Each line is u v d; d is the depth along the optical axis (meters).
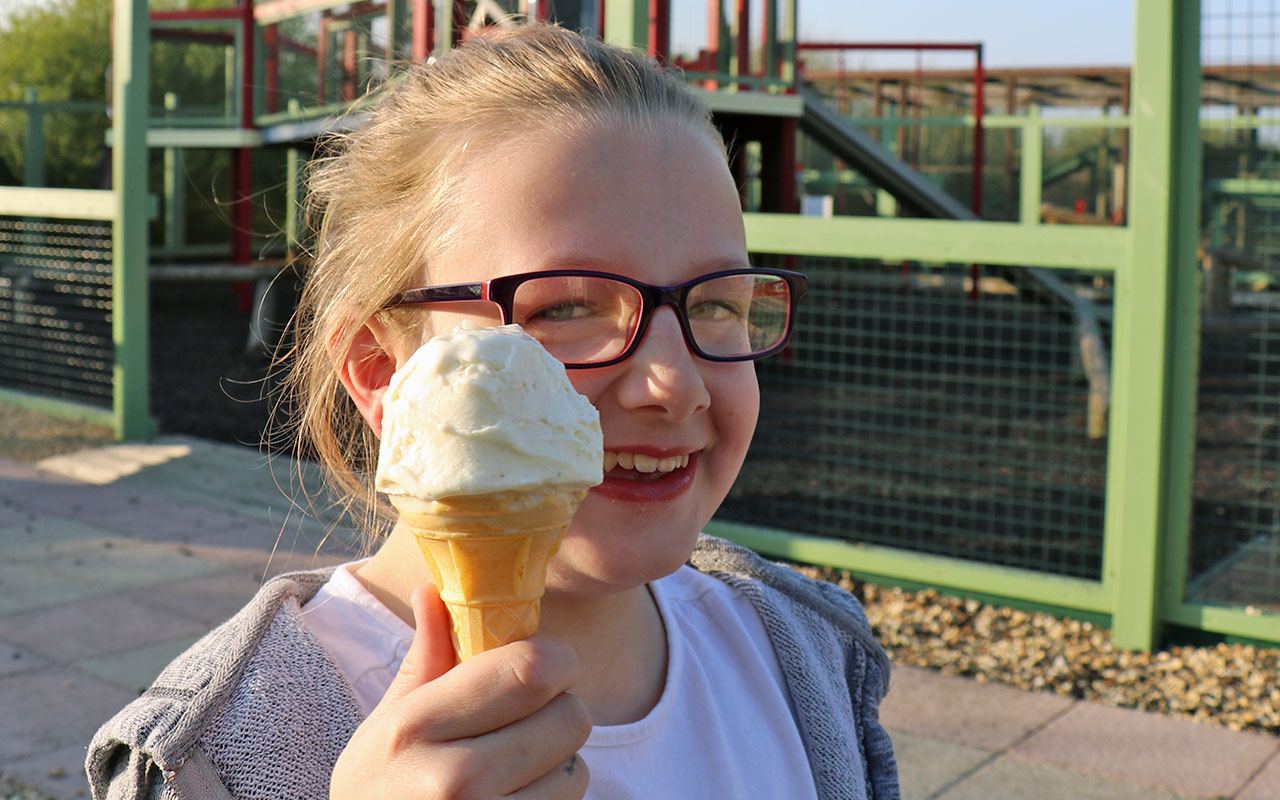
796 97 10.88
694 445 1.11
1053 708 4.39
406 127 1.20
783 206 11.21
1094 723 4.25
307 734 1.05
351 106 1.55
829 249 5.61
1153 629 4.88
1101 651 4.89
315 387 1.38
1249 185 6.72
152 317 17.61
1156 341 4.74
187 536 6.60
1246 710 4.32
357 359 1.24
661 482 1.10
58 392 10.35
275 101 13.80
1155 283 4.74
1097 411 9.05
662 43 9.24
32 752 3.85
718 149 1.19
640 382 1.05
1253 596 5.32
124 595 5.58
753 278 1.21
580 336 1.07
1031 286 10.46
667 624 1.37
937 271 11.54
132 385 8.91
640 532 1.08
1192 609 4.88
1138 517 4.84
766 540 5.96
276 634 1.12
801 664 1.46
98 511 7.13
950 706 4.41
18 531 6.68
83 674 4.57
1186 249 4.79
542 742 0.83
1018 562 6.29
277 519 6.91
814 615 1.56
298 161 15.42
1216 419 10.61
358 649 1.14
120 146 8.83
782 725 1.39
